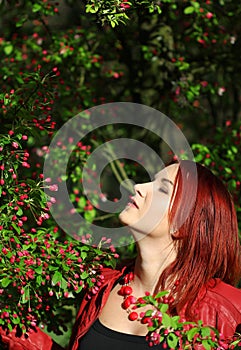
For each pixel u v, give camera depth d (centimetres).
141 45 693
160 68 707
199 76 733
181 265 279
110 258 300
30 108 319
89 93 670
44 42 696
